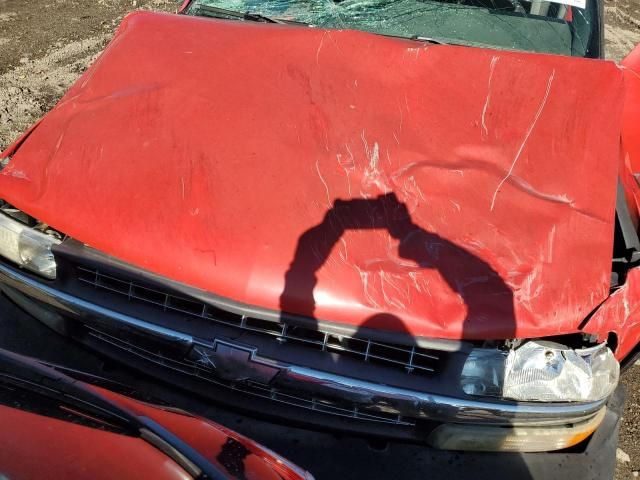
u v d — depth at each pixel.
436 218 2.19
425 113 2.47
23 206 2.25
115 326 2.17
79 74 4.96
